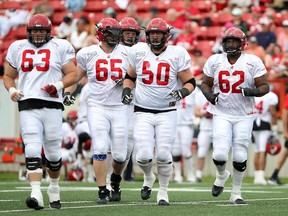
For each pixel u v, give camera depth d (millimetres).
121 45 33844
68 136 52688
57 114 29094
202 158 53250
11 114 60625
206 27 68125
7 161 57594
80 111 50719
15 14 74438
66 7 73625
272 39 63531
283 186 48188
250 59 32000
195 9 69938
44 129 29000
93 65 33250
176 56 30875
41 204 28438
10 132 60688
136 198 35688
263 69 31938
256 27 64750
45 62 28953
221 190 33375
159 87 30703
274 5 69562
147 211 28203
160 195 31266
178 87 31375
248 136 31984
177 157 52969
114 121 33219
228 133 31891
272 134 52094
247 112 32094
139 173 60656
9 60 29406
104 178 32531
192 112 53031
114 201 33844
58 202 29625
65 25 67438
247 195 38062
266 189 43844
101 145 32531
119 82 33062
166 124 30734
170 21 68125
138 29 35812
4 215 26672
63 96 32281
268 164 58281
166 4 71938
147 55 30906
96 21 72062
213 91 33375
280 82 57250
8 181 52250
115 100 33219
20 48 29266
